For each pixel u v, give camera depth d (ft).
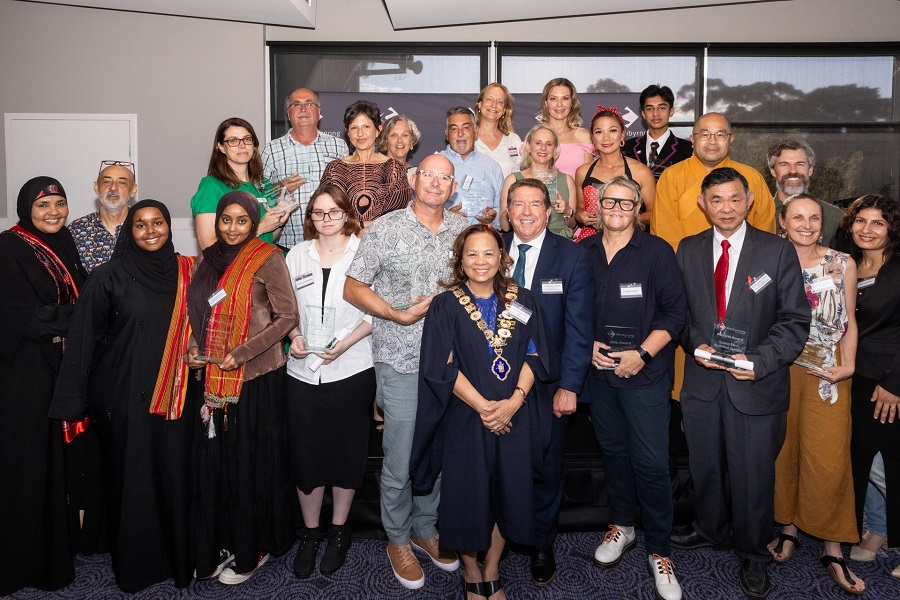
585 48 18.03
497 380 7.32
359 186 10.33
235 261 8.31
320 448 8.50
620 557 8.94
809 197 8.55
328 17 17.95
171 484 8.13
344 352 8.49
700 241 8.48
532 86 18.20
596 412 8.81
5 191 18.25
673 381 8.86
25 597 8.07
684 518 9.93
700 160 10.40
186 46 17.95
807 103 18.13
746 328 8.01
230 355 7.97
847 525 8.55
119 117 18.10
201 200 10.11
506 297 7.57
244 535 8.26
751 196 8.21
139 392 8.01
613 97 18.15
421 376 7.43
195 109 18.12
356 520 9.64
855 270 8.63
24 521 8.07
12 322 8.04
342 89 18.22
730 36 17.90
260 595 8.14
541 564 8.45
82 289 8.10
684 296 8.21
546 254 8.21
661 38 17.89
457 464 7.43
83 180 18.29
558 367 7.79
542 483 8.24
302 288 8.54
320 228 8.39
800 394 8.84
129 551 8.00
